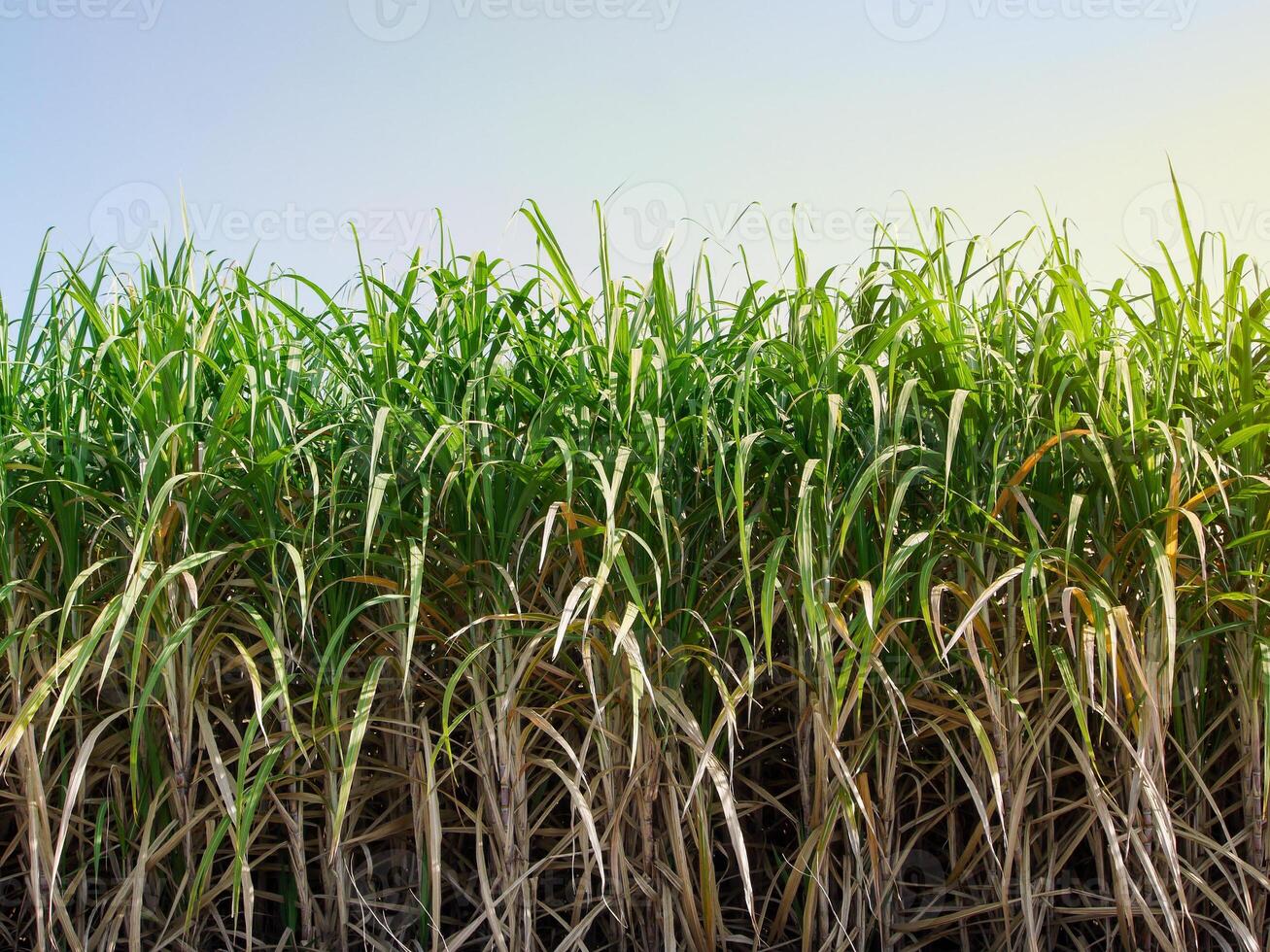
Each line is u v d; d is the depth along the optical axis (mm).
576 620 1611
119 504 1546
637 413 1627
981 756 1654
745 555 1425
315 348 1813
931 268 1753
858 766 1588
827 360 1600
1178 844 1690
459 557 1668
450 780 1776
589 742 1572
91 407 1720
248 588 1731
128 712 1656
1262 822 1605
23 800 1580
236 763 1711
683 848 1591
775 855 1874
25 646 1481
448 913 1828
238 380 1546
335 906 1681
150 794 1653
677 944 1677
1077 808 1771
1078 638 1619
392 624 1685
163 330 1712
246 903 1422
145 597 1542
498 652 1609
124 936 1657
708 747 1484
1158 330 1726
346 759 1412
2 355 1692
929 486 1684
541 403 1646
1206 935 1714
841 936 1585
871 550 1701
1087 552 1741
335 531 1658
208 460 1556
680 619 1663
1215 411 1667
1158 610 1595
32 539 1704
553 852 1599
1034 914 1653
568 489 1457
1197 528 1384
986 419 1614
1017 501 1583
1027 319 1747
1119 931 1626
